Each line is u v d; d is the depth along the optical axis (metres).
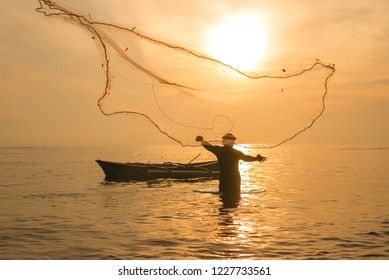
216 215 17.12
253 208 18.81
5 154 134.75
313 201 21.53
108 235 13.83
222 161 20.19
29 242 13.09
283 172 44.59
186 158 77.19
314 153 121.06
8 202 21.42
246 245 12.52
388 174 41.16
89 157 98.00
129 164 32.53
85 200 21.94
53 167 55.62
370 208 19.30
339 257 11.39
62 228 14.99
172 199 21.72
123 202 21.02
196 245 12.52
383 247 12.35
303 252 11.86
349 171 46.00
